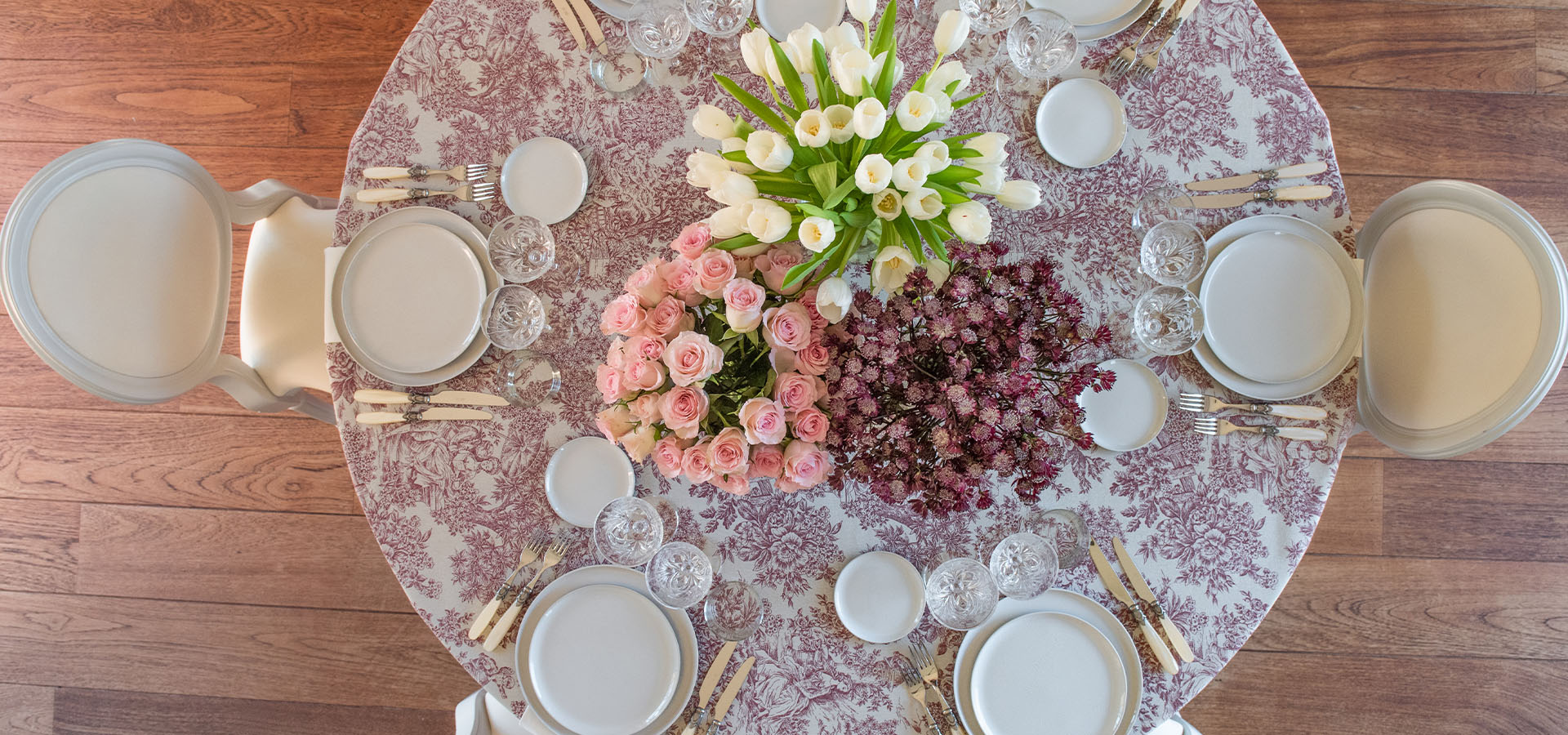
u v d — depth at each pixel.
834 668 1.30
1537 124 2.26
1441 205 1.37
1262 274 1.32
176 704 2.27
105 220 1.38
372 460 1.34
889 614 1.29
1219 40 1.37
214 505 2.28
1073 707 1.28
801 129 0.93
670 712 1.28
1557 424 2.22
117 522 2.27
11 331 2.28
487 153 1.37
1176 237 1.23
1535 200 2.25
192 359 1.50
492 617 1.29
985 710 1.28
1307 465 1.31
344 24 2.32
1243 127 1.36
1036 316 1.01
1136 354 1.30
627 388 0.99
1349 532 2.23
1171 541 1.31
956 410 0.95
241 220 1.61
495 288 1.33
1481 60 2.27
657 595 1.18
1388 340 1.42
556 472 1.32
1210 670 1.29
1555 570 2.22
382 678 2.26
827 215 0.97
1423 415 1.39
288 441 2.28
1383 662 2.22
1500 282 1.31
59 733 2.27
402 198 1.35
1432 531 2.23
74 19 2.33
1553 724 2.20
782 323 0.97
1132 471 1.32
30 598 2.27
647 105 1.36
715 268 0.98
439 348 1.32
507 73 1.37
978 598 1.18
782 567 1.32
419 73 1.38
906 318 0.99
